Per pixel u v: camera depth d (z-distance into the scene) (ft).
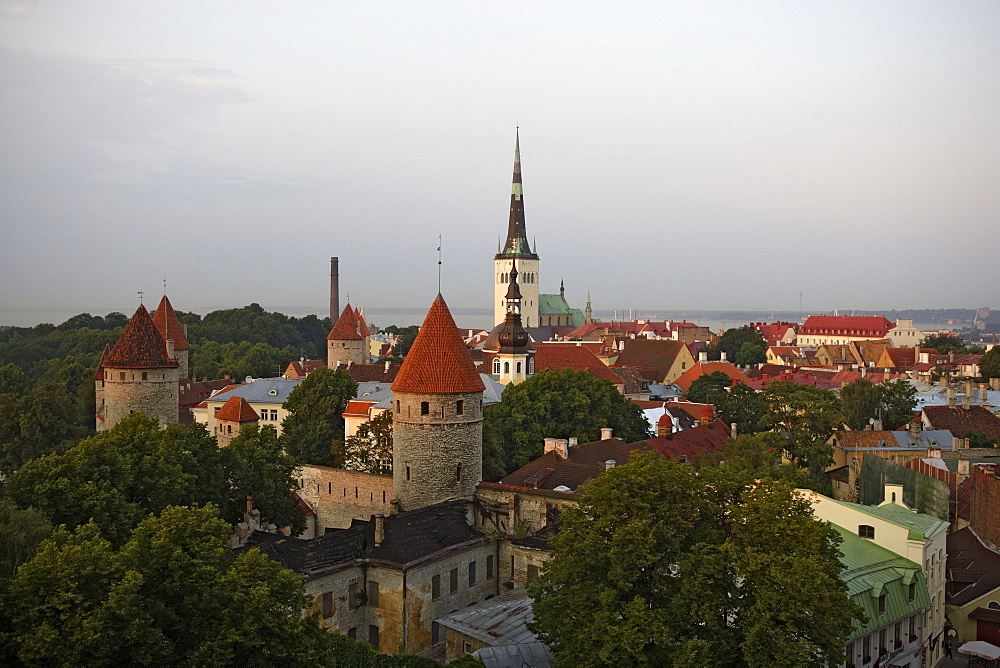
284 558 196.75
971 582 236.22
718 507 162.50
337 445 355.56
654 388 615.98
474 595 221.87
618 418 383.04
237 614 131.34
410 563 199.62
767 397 375.25
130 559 132.26
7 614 116.78
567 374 384.06
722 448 359.25
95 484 185.37
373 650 169.07
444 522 230.89
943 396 524.11
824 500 221.05
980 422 435.94
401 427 255.09
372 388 415.44
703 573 143.64
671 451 335.88
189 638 131.13
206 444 244.22
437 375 251.19
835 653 137.28
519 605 200.03
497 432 324.60
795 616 136.46
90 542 128.77
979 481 262.26
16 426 396.37
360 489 301.22
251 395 477.36
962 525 274.16
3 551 147.95
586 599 150.92
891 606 190.70
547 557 217.15
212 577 137.08
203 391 549.95
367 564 203.41
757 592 140.67
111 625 118.62
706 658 135.13
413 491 253.65
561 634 152.76
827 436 369.09
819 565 140.56
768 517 150.30
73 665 112.78
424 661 167.43
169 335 531.50
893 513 225.15
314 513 314.96
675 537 155.22
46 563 121.19
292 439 373.81
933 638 213.66
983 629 225.76
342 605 197.77
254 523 240.32
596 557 153.17
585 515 164.04
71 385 579.89
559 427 361.92
